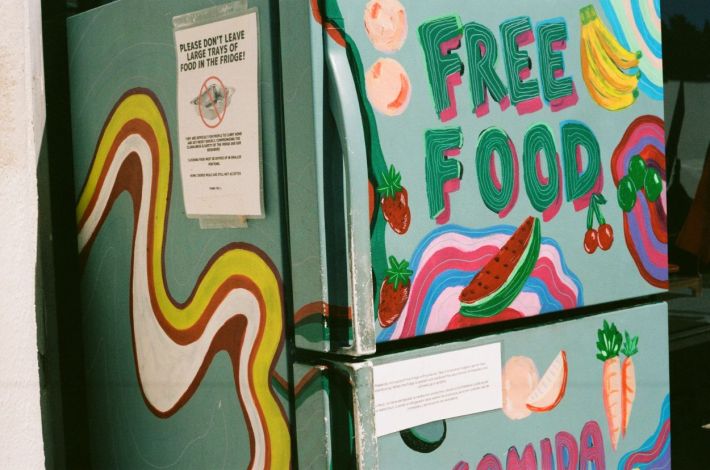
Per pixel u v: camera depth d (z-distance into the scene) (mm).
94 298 2789
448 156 2195
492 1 2277
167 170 2457
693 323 3988
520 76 2340
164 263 2496
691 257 3932
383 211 2084
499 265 2305
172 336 2488
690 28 3822
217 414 2355
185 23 2346
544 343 2412
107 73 2656
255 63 2162
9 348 2467
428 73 2156
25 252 2514
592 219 2518
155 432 2576
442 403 2201
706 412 4086
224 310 2307
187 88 2359
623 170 2605
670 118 3787
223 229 2291
